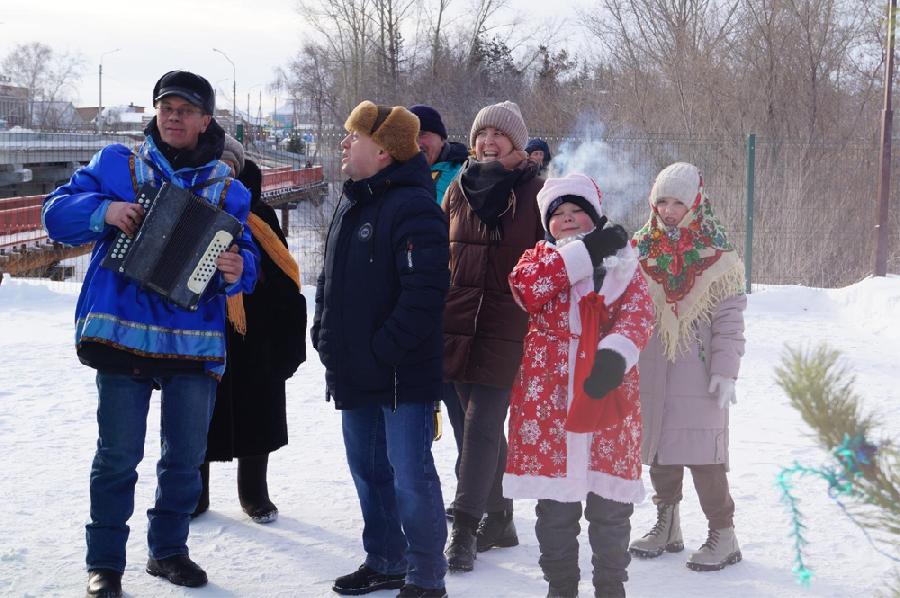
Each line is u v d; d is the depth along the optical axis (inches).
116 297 150.0
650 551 175.2
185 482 160.2
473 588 160.6
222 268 152.2
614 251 140.3
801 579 81.4
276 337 189.0
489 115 185.3
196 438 159.0
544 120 1518.2
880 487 68.0
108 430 151.9
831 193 671.1
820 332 453.4
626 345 135.2
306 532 185.6
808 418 69.7
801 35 1057.5
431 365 151.0
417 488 150.7
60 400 295.6
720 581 162.9
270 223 192.1
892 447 69.4
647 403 169.6
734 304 168.6
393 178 152.3
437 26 1950.1
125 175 154.9
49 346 390.9
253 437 187.0
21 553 167.9
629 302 140.8
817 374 70.4
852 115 1063.0
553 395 140.3
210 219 151.7
